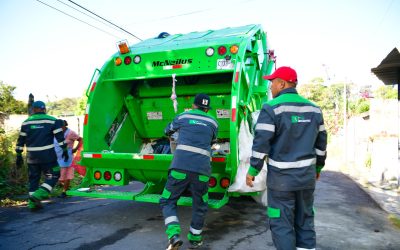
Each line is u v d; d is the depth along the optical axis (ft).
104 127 18.31
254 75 19.08
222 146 19.11
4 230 15.24
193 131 13.38
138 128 20.86
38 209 19.07
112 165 16.81
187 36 20.77
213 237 14.67
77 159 23.09
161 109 20.22
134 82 20.22
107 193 16.12
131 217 17.58
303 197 10.36
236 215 18.15
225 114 19.03
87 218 17.33
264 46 21.74
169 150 19.57
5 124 37.37
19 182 24.11
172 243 12.12
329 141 92.07
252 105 18.17
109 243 13.78
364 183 28.96
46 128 18.66
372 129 37.60
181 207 19.70
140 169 16.56
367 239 14.70
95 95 17.61
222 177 15.02
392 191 25.29
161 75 17.56
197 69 16.93
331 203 21.89
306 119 10.41
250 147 15.03
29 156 18.47
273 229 10.27
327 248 13.55
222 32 20.08
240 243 13.98
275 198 10.31
